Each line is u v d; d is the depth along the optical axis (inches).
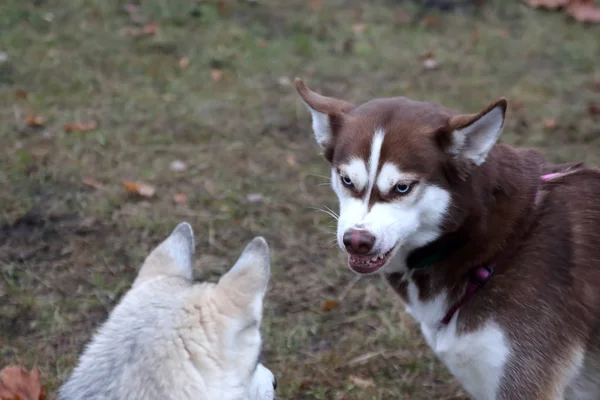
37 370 76.0
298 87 69.4
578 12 152.8
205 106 116.3
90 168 99.1
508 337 64.6
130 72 125.4
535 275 64.8
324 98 69.7
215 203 94.3
